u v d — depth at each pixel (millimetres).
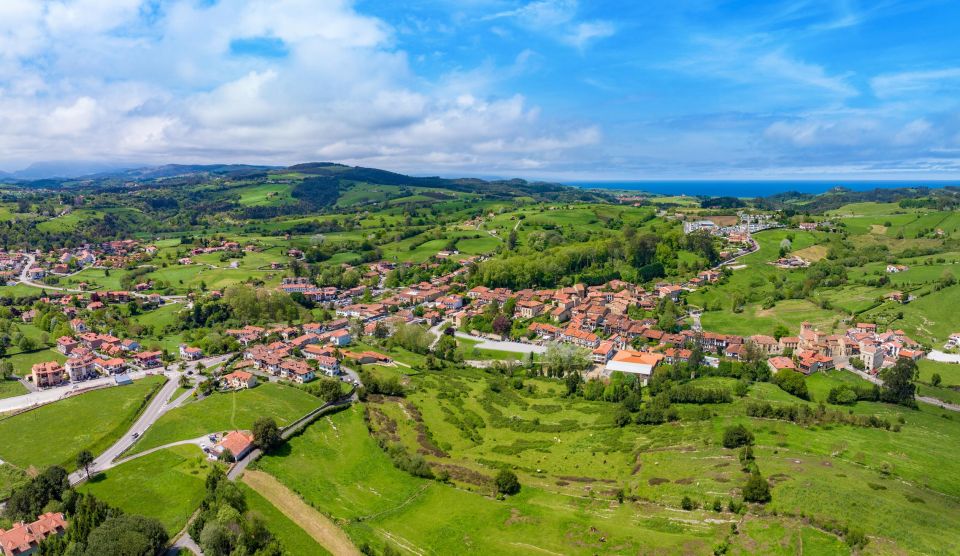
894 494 112812
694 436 152625
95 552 97125
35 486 120562
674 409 170625
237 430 153125
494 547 110750
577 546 108812
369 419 171125
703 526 110188
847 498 109938
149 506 120188
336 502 128500
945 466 126938
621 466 144875
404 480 140375
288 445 149250
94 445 149375
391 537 115562
